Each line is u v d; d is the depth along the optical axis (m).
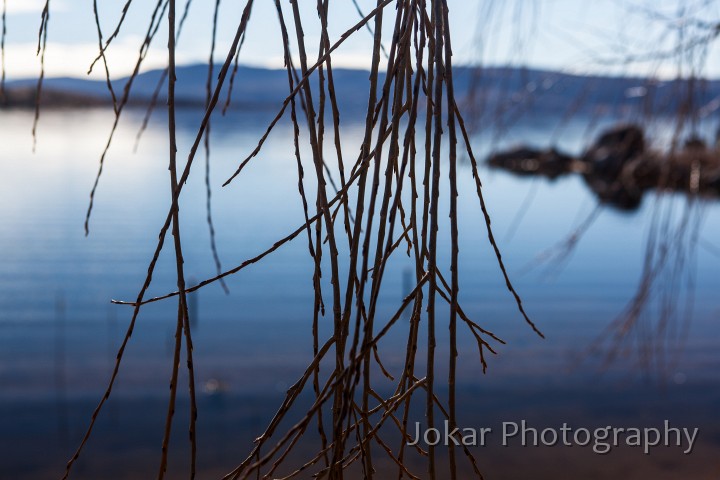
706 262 13.32
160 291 13.13
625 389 8.36
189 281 13.57
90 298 12.48
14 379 8.92
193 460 0.79
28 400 8.38
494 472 6.62
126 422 7.91
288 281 13.54
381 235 0.76
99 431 7.73
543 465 6.78
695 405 7.82
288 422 7.77
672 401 7.97
